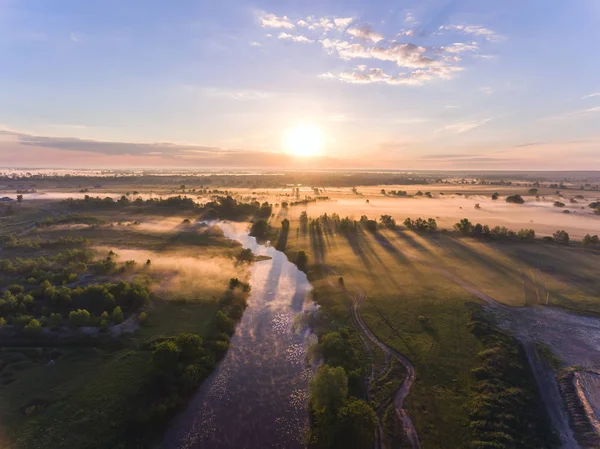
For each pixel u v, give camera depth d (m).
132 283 74.31
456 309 69.88
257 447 41.69
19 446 38.53
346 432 39.75
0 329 56.97
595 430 42.91
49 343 55.84
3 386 46.78
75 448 38.97
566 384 50.09
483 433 42.00
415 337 61.28
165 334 60.84
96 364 52.31
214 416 45.97
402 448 40.62
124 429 41.97
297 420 45.78
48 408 43.75
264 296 80.94
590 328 63.56
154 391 47.53
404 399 47.72
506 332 61.66
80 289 66.81
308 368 55.88
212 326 64.88
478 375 51.16
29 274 77.31
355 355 56.66
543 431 42.88
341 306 72.94
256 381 52.72
